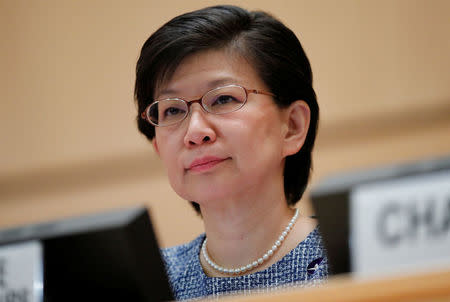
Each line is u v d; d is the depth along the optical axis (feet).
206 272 11.75
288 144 11.14
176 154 10.61
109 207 42.83
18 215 43.88
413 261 7.12
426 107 41.37
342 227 7.45
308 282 10.46
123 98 43.21
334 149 41.65
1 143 44.19
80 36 43.29
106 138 43.42
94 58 43.24
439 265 7.01
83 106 43.52
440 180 7.15
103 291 8.79
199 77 10.47
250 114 10.41
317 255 10.93
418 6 41.50
